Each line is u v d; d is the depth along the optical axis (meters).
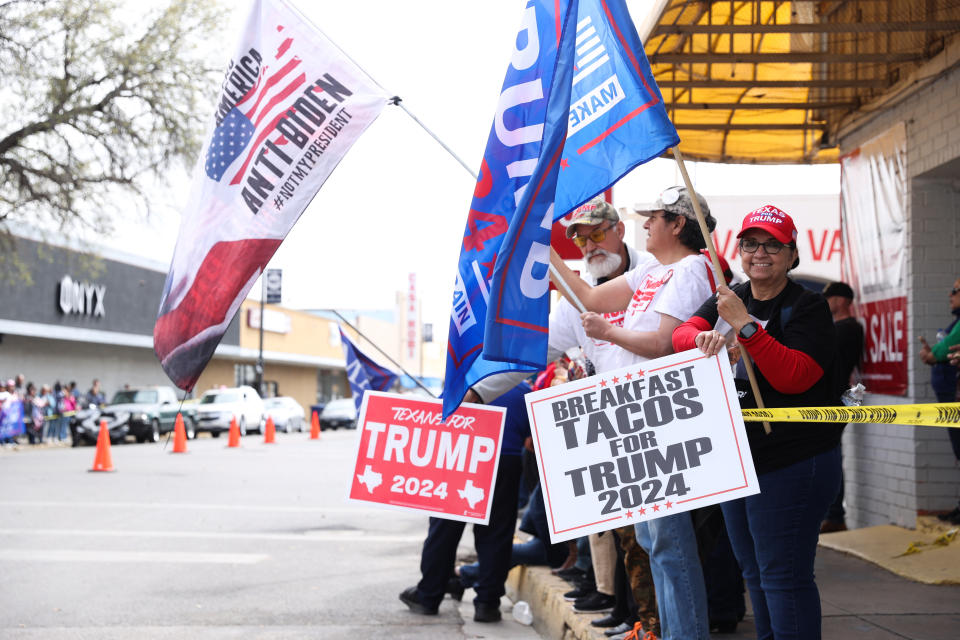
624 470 3.40
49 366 33.69
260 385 43.31
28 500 11.97
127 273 37.06
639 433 3.40
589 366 5.03
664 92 8.33
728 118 8.73
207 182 4.94
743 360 3.38
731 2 6.87
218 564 7.89
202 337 4.88
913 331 7.42
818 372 3.27
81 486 13.77
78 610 6.14
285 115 4.86
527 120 4.02
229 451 23.58
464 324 4.00
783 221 3.39
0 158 23.09
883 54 6.83
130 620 5.88
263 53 4.91
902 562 6.30
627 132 3.67
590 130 3.81
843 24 6.25
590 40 3.84
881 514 7.97
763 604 3.68
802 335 3.30
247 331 47.84
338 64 4.85
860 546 6.93
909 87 7.28
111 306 35.78
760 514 3.32
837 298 7.96
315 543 9.09
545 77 4.00
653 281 3.96
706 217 4.01
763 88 8.18
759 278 3.41
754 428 3.36
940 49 6.81
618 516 3.39
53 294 31.78
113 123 23.89
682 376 3.38
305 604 6.41
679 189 3.99
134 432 27.69
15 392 26.52
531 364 3.52
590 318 3.83
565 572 6.33
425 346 85.31
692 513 3.91
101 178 24.12
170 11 24.02
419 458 5.52
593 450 3.44
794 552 3.29
